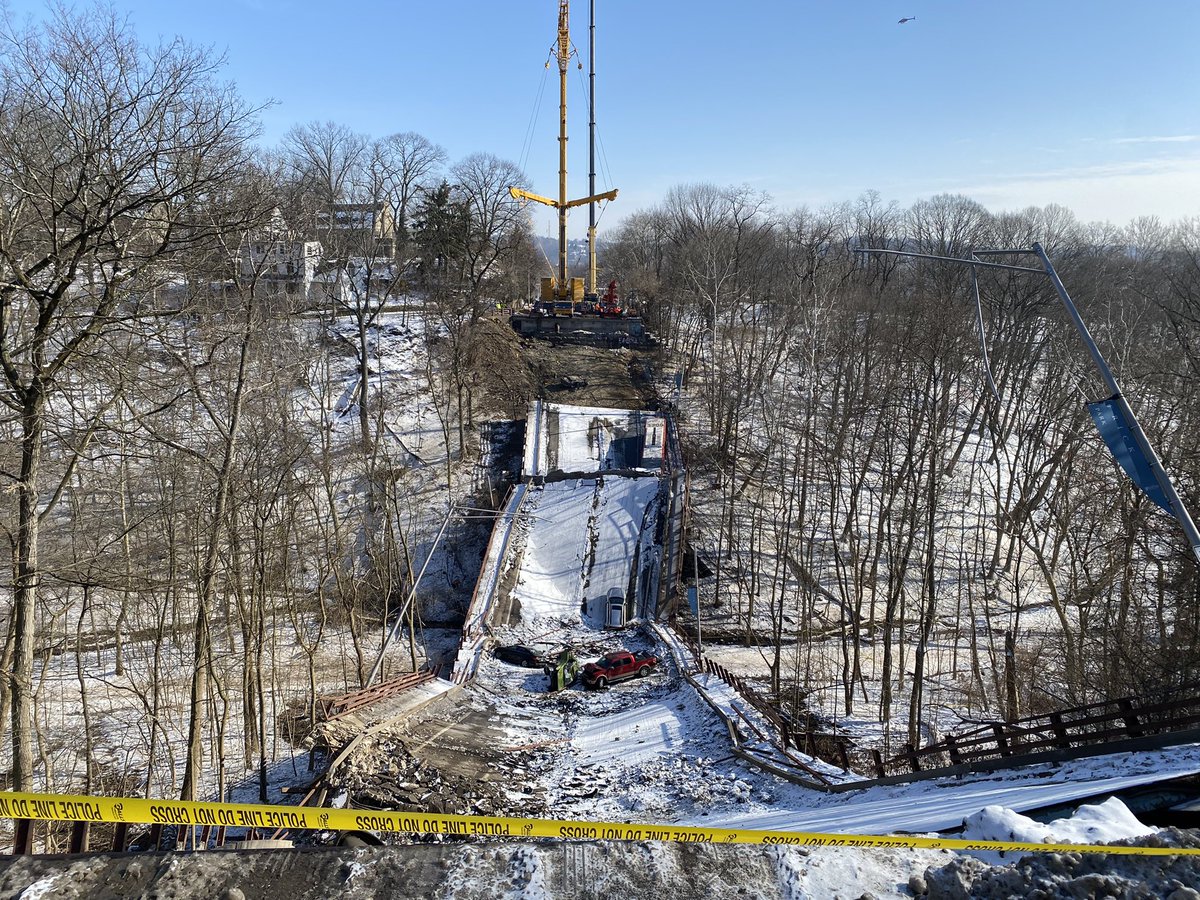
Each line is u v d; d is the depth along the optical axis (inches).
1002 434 1820.9
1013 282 2455.7
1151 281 2475.4
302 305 2016.5
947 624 1635.1
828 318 2265.0
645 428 2219.5
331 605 1565.0
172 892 250.7
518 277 3777.1
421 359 2503.7
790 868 273.1
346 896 254.1
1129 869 252.1
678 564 1683.1
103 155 634.8
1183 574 978.7
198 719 789.9
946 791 561.0
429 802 812.0
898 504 1975.9
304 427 1867.6
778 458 2201.0
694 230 3686.0
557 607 1606.8
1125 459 457.1
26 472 636.1
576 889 260.1
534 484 1936.5
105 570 803.4
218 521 846.5
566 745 1071.0
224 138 836.0
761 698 1184.2
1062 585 1724.9
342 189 2723.9
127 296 734.5
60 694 1177.4
